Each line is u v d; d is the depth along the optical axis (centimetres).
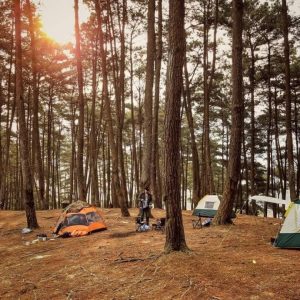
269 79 2836
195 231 1209
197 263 736
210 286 617
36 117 2473
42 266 882
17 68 1506
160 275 695
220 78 2955
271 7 2584
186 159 4688
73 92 3619
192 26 2539
